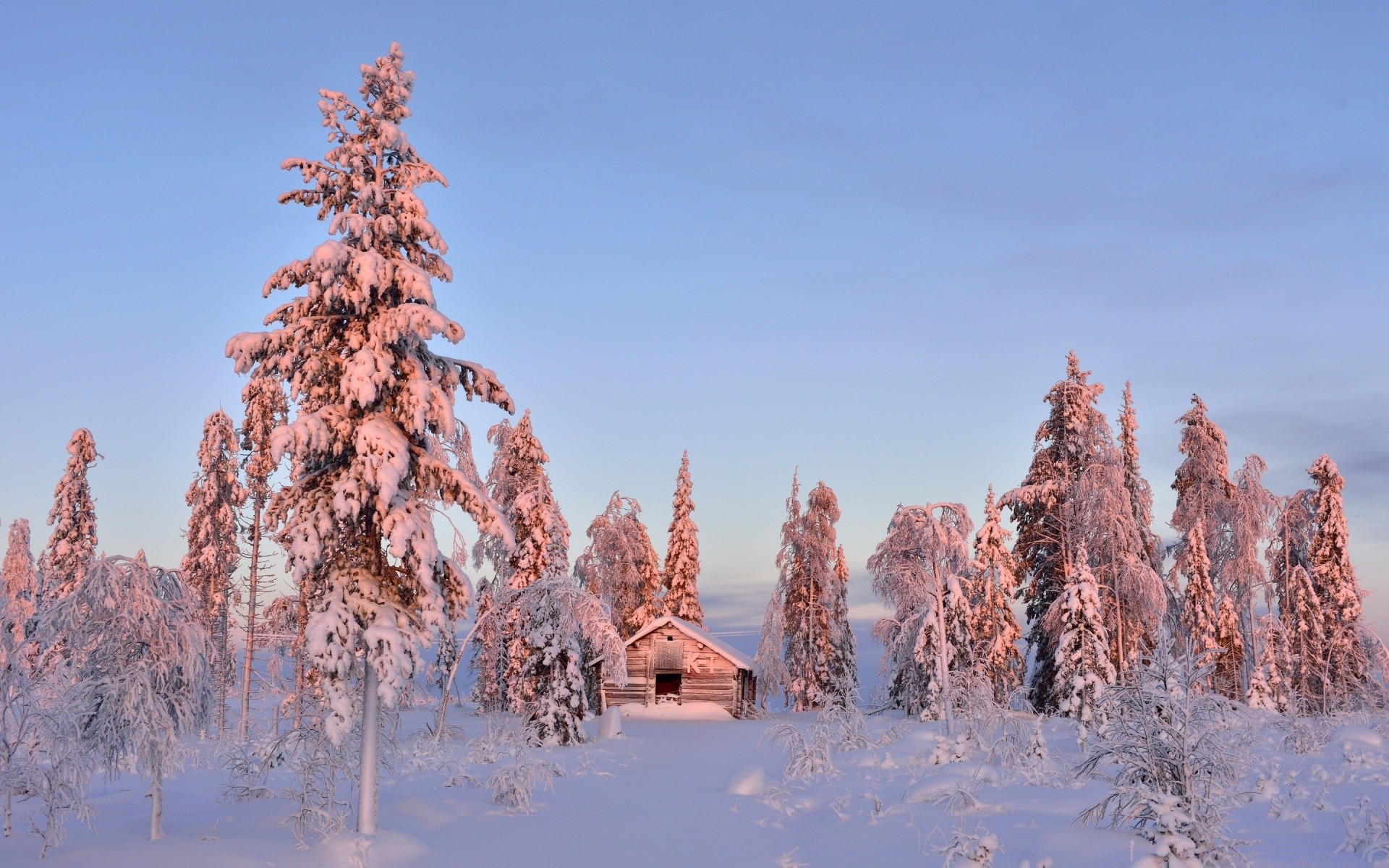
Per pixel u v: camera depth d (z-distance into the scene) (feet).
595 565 192.44
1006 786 67.51
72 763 50.34
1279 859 42.22
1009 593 152.25
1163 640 48.39
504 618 127.54
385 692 58.49
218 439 147.95
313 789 59.62
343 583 61.05
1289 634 161.89
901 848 52.95
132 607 52.95
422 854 57.88
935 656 132.98
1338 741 86.48
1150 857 40.65
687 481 210.59
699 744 121.19
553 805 75.25
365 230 62.90
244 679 125.08
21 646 51.34
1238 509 170.91
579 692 119.14
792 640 180.96
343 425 61.26
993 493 155.94
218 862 50.06
